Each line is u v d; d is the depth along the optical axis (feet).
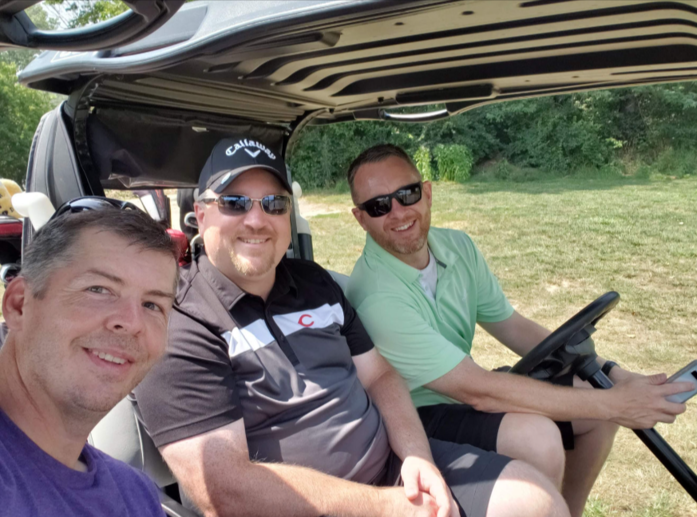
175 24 2.10
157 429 2.56
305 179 23.47
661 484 4.50
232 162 2.83
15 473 1.57
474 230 13.67
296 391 2.75
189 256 3.50
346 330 3.21
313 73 2.82
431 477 2.64
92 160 2.85
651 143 23.82
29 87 2.65
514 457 2.93
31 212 2.67
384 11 1.74
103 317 1.70
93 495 1.75
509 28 2.16
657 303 8.66
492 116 24.20
